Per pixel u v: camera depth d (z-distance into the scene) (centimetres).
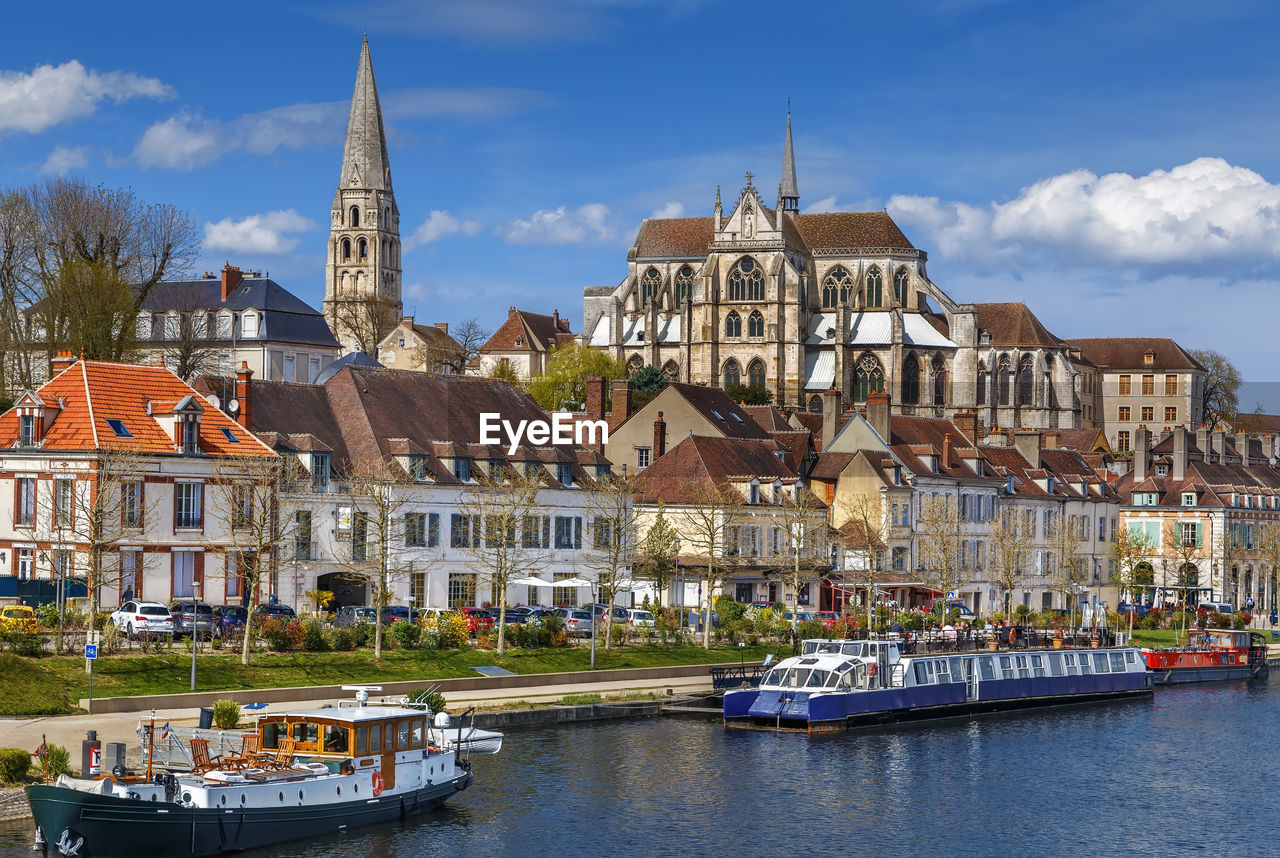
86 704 6738
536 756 7244
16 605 8288
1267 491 16938
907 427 14325
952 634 9819
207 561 9006
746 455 12644
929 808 6794
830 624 10694
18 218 12550
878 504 12750
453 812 6266
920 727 8731
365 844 5812
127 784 5347
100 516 7744
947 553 12081
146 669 7244
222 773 5581
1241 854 6234
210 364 16075
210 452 9144
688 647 9675
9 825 5538
